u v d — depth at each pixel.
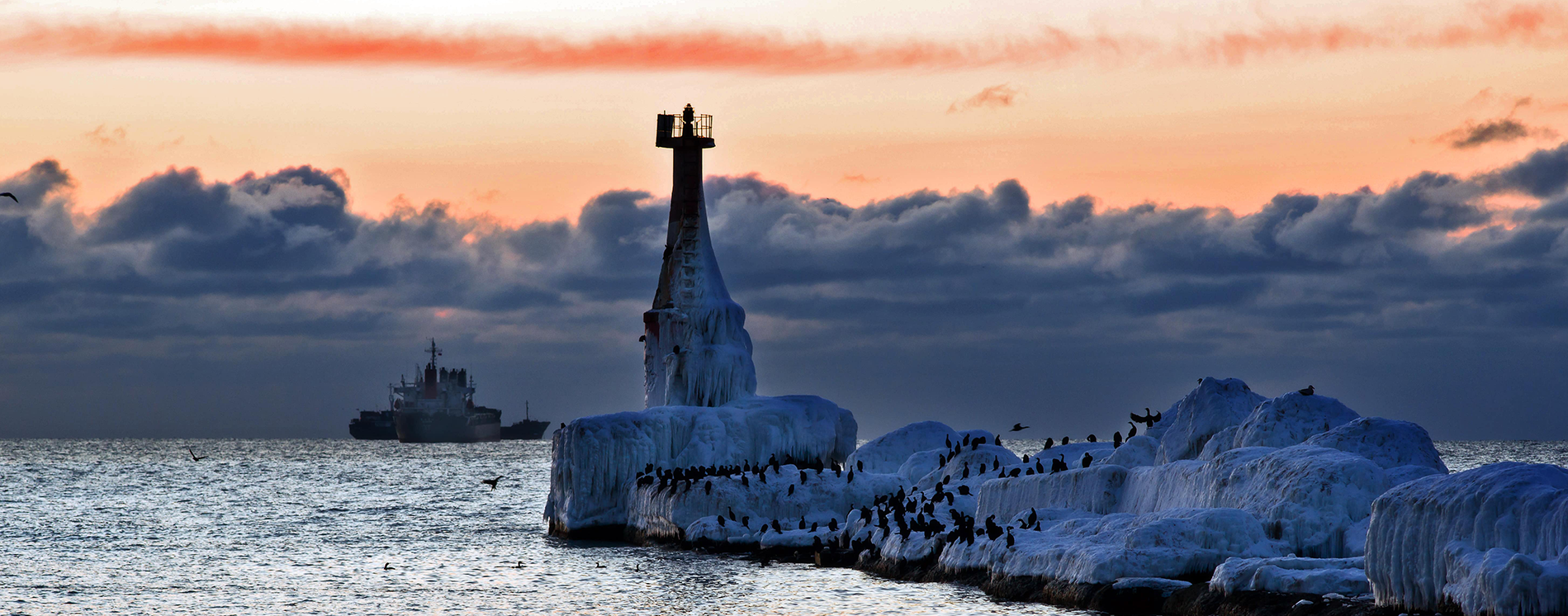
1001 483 69.94
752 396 104.94
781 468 89.44
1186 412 70.94
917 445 97.88
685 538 84.50
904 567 66.06
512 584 72.62
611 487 96.69
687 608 61.84
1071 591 52.12
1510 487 38.88
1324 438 59.69
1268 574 45.69
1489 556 37.25
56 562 88.31
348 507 149.12
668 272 109.06
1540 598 35.28
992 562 59.16
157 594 71.12
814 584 65.81
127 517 134.75
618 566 77.94
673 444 98.19
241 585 74.56
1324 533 51.28
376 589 71.94
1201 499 57.41
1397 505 41.53
